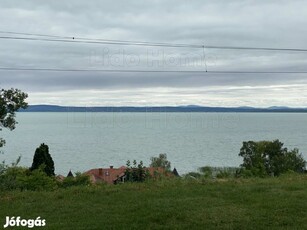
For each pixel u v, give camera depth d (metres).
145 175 13.23
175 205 8.85
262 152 43.72
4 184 12.14
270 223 7.57
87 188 10.96
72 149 79.31
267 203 8.99
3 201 9.70
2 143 19.91
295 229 7.21
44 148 30.97
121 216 8.12
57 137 110.94
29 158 60.59
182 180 12.30
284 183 11.71
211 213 8.22
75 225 7.62
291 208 8.53
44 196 10.13
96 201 9.46
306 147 78.19
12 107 13.17
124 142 93.88
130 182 12.22
